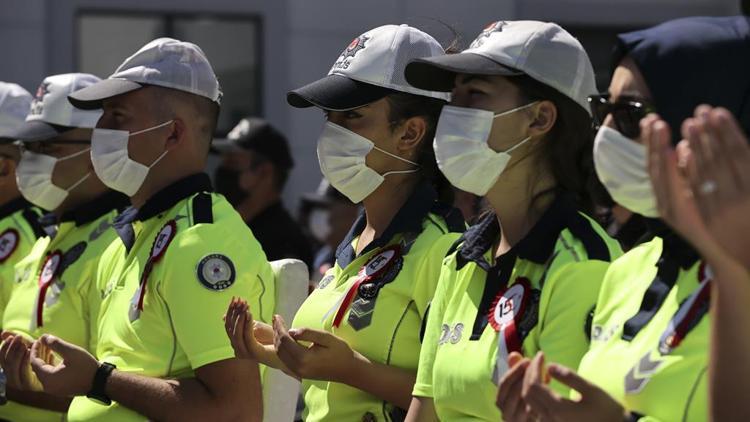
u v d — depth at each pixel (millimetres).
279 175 9711
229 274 5977
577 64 4922
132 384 5914
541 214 4949
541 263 4754
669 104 4043
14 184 8602
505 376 4008
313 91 5844
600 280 4578
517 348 4629
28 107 8820
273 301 6309
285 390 6488
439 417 4965
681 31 4070
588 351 4398
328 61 16969
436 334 5172
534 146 4953
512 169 4973
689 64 4012
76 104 6828
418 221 5750
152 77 6512
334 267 6129
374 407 5699
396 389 5496
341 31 16969
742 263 3303
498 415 4648
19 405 7359
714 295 3449
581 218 4805
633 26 17797
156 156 6488
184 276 5930
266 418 6430
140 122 6492
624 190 4223
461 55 4961
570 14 17531
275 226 9609
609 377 4098
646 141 3316
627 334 4145
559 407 3797
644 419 3916
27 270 7676
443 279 5195
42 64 16062
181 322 5906
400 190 5930
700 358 3871
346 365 5414
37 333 7176
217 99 6730
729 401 3449
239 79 16828
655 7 17891
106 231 7156
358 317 5668
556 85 4871
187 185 6410
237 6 16750
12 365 6348
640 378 3979
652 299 4137
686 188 3297
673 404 3891
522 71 4859
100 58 16391
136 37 16547
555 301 4609
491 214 5160
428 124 5898
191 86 6551
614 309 4312
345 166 5895
